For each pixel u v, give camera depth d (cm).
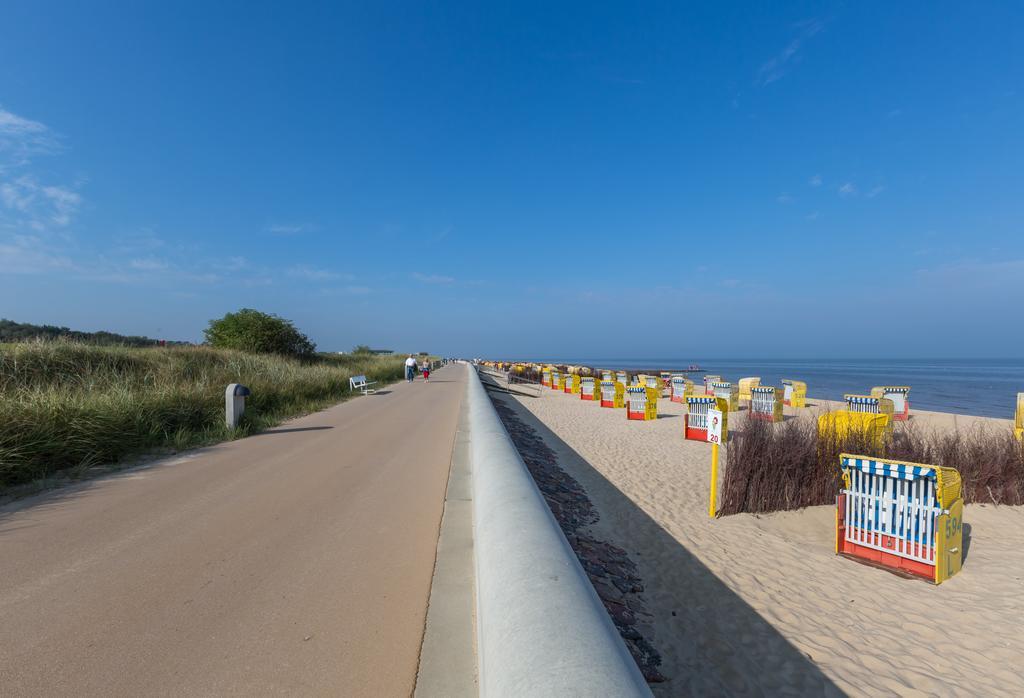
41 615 323
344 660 278
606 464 1195
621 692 136
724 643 444
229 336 3102
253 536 475
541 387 4175
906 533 614
